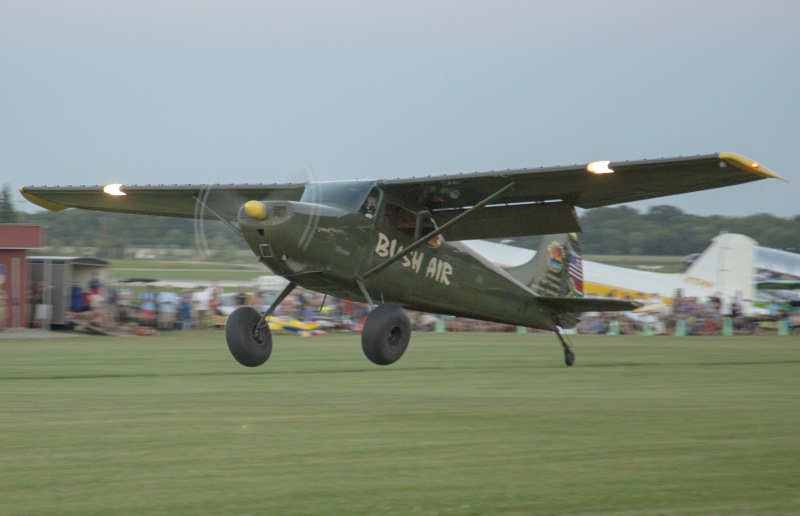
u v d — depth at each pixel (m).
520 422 33.81
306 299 102.06
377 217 41.22
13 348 69.56
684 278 122.44
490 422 33.78
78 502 21.69
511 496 22.53
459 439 29.92
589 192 41.72
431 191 42.16
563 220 44.09
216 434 30.52
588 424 33.44
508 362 64.44
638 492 23.03
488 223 45.25
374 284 41.78
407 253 42.53
